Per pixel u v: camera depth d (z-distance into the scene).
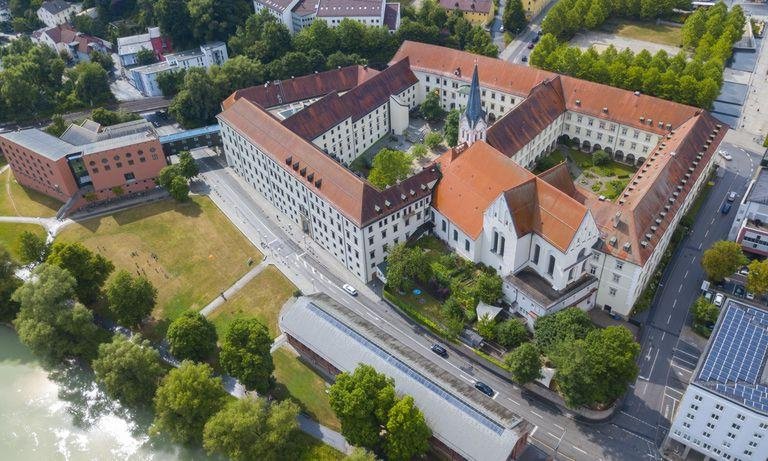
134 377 126.94
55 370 141.50
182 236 171.25
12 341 149.50
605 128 183.62
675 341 133.00
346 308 138.00
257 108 178.75
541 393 123.88
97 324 147.00
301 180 156.62
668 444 113.88
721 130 168.88
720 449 105.88
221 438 110.06
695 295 142.38
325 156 155.12
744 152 186.88
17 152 187.12
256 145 171.25
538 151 184.88
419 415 107.69
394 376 118.31
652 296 142.00
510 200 130.50
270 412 114.38
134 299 137.50
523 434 110.06
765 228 143.88
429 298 143.75
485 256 145.00
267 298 149.62
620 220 133.12
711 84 184.75
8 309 149.75
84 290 147.88
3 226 179.50
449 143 196.50
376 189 146.12
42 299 133.50
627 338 114.12
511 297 137.75
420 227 156.38
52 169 180.25
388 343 126.25
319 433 118.88
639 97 177.75
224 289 153.62
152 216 179.50
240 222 175.00
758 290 133.62
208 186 191.25
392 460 108.62
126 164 184.38
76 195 185.00
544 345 123.00
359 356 123.19
